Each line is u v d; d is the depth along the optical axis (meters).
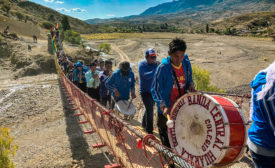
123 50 81.69
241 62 53.03
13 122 15.66
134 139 5.40
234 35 149.75
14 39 59.31
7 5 134.38
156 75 3.08
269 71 1.73
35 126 14.70
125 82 5.63
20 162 9.49
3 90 25.23
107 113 4.81
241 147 2.08
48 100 20.66
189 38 134.88
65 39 85.38
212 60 56.25
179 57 2.86
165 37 146.75
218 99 2.21
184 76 3.09
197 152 2.38
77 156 9.68
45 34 95.25
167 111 2.89
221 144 2.05
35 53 44.41
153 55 5.02
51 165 9.06
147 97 5.19
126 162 4.38
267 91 1.69
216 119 2.12
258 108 1.79
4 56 47.06
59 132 13.20
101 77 7.36
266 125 1.75
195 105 2.39
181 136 2.63
